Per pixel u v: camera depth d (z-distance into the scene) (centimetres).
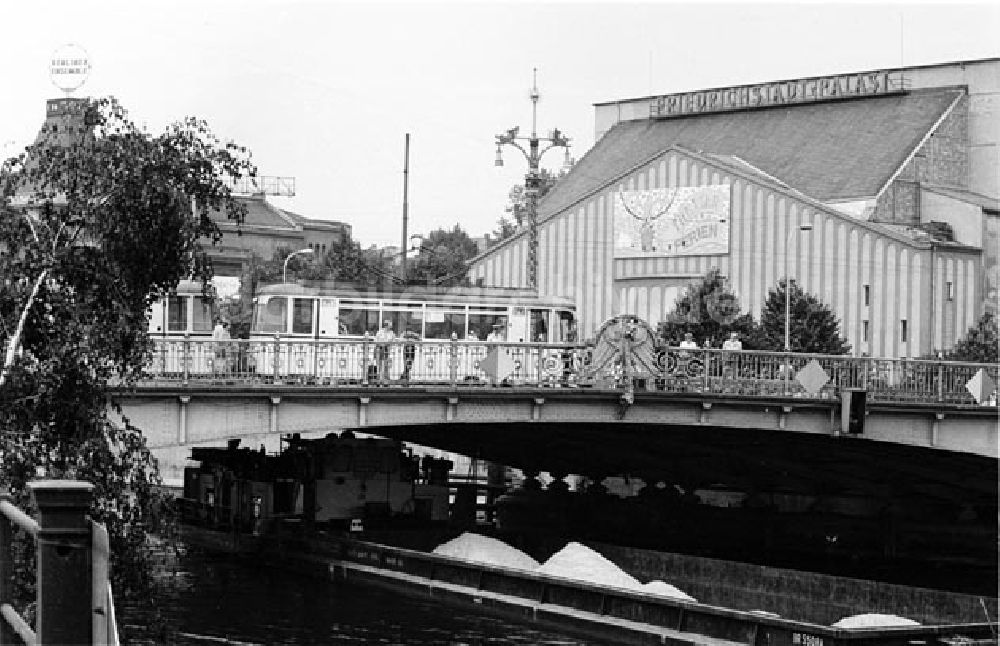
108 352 2712
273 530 6266
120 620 3403
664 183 10856
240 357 4550
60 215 2778
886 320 9631
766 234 10262
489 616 5056
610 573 5609
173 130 2844
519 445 6606
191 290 6150
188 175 2828
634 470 7462
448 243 16775
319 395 4638
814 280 9994
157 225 2784
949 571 6688
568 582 5031
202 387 4366
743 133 11375
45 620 959
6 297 2697
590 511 7544
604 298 11219
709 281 8906
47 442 2670
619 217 11125
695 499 7638
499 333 6241
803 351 8638
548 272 11550
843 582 5847
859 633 4288
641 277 10969
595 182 11900
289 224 11050
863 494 7350
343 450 6303
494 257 11806
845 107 10938
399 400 4862
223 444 7512
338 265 10044
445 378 5528
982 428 6294
